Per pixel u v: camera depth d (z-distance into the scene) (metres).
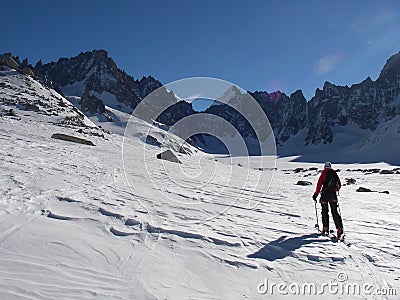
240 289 4.14
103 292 3.61
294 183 23.84
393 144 120.88
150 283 3.94
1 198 6.30
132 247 4.97
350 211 10.80
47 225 5.24
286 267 4.97
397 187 26.11
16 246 4.31
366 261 5.45
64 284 3.65
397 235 7.30
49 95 59.69
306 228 7.47
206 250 5.25
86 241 4.88
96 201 7.23
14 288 3.41
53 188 7.83
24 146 15.88
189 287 4.02
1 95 48.94
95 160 15.88
